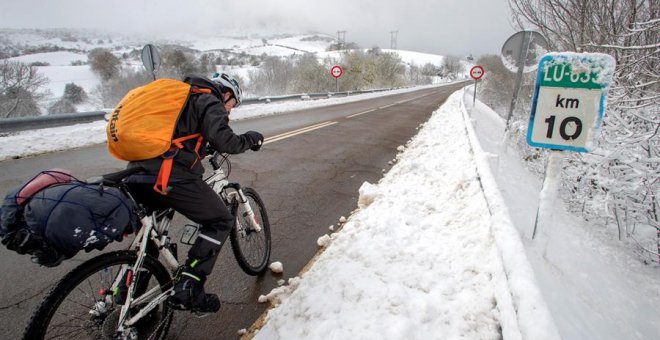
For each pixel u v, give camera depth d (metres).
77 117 9.54
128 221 1.81
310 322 2.41
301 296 2.71
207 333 2.50
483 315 2.33
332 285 2.78
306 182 5.88
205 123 2.02
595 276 3.00
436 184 5.09
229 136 2.11
